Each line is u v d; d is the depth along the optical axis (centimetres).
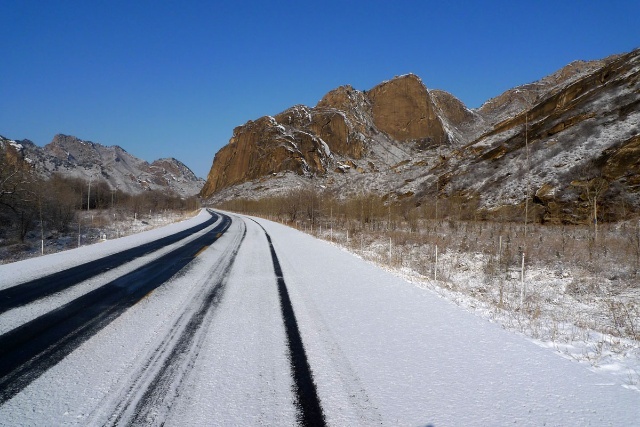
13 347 553
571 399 401
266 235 2683
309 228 3969
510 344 568
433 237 2458
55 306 777
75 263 1334
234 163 19088
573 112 4409
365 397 408
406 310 759
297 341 580
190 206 11394
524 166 3956
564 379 450
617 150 2991
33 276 1096
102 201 7738
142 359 510
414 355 525
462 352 536
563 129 4288
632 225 2236
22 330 629
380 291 932
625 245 1648
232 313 733
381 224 3784
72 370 475
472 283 1482
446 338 595
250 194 13512
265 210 7350
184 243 2031
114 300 830
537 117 5509
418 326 655
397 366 488
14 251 2698
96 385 435
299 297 866
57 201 3919
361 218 4034
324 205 5228
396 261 1706
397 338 594
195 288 957
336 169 15888
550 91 6525
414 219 3553
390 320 691
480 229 2603
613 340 641
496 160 4716
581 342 615
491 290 1325
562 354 545
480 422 358
